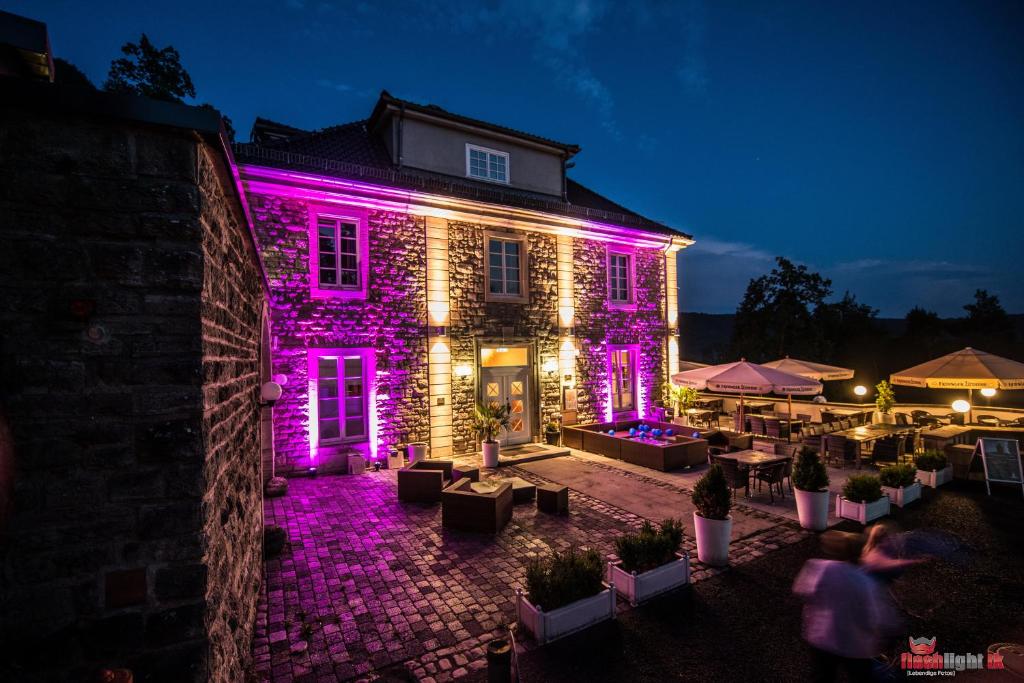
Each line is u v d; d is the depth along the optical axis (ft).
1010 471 28.25
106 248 7.63
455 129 43.42
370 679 12.88
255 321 18.22
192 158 8.23
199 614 7.96
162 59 50.14
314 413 33.76
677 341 54.85
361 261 35.81
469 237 40.68
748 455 29.58
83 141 7.58
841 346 89.66
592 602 15.33
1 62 7.34
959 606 16.53
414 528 23.75
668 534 17.97
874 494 24.53
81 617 7.38
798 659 13.74
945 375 35.42
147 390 7.77
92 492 7.45
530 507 27.12
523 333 43.42
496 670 11.40
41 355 7.22
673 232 55.06
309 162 34.06
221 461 9.84
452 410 39.22
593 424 44.14
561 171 50.01
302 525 24.13
